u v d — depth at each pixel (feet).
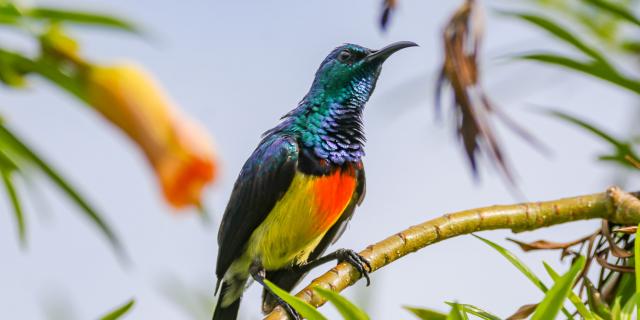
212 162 11.62
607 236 25.29
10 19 14.32
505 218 26.18
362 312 17.34
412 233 25.79
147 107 12.60
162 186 11.53
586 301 24.71
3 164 18.97
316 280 25.57
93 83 13.08
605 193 26.22
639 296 19.95
